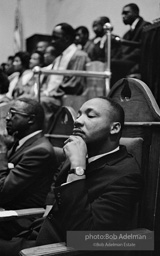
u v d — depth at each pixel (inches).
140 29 150.6
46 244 59.1
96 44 185.8
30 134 89.8
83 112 62.2
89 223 53.9
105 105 61.6
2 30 301.1
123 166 59.0
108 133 61.4
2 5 301.3
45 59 198.1
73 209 54.6
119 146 62.9
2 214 74.3
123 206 55.6
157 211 63.9
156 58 97.2
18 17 305.4
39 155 83.4
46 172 84.4
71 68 157.9
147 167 67.2
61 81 155.9
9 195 81.5
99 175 59.1
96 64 155.9
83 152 58.8
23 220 78.2
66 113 106.2
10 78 209.5
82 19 239.6
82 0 237.8
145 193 66.2
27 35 308.5
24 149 87.1
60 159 89.5
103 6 197.2
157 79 95.7
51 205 72.2
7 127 90.7
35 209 79.4
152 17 144.2
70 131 103.0
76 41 202.5
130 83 74.1
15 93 197.6
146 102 69.7
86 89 156.7
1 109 108.7
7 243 71.0
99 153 62.0
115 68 147.4
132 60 148.5
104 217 54.2
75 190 55.3
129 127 72.8
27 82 193.5
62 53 161.6
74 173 56.9
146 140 68.3
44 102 142.9
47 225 60.6
